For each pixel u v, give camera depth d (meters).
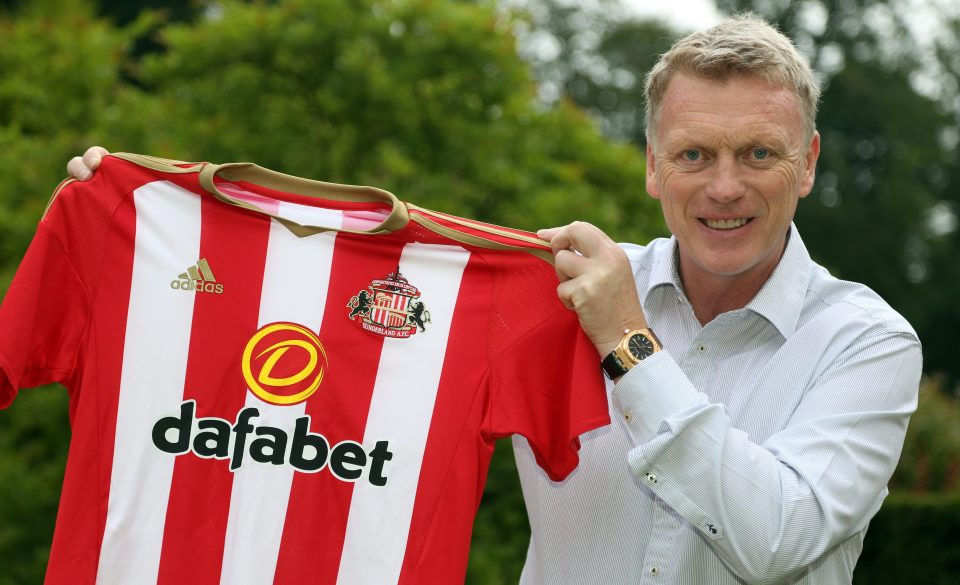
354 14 5.57
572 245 2.31
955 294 25.53
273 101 5.62
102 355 2.37
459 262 2.47
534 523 2.48
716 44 2.17
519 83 5.79
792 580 2.28
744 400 2.30
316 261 2.47
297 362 2.43
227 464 2.39
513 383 2.39
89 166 2.40
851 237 25.36
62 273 2.35
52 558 2.31
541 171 5.90
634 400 2.16
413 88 5.54
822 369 2.26
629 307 2.21
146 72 5.85
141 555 2.35
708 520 2.08
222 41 5.62
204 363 2.41
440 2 5.62
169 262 2.41
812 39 27.61
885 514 6.21
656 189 2.38
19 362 2.26
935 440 7.41
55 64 5.71
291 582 2.38
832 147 26.52
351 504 2.40
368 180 5.22
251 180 2.47
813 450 2.14
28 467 4.89
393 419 2.42
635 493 2.32
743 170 2.16
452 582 2.37
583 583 2.36
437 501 2.39
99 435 2.35
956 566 6.08
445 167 5.52
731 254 2.20
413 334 2.45
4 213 4.84
